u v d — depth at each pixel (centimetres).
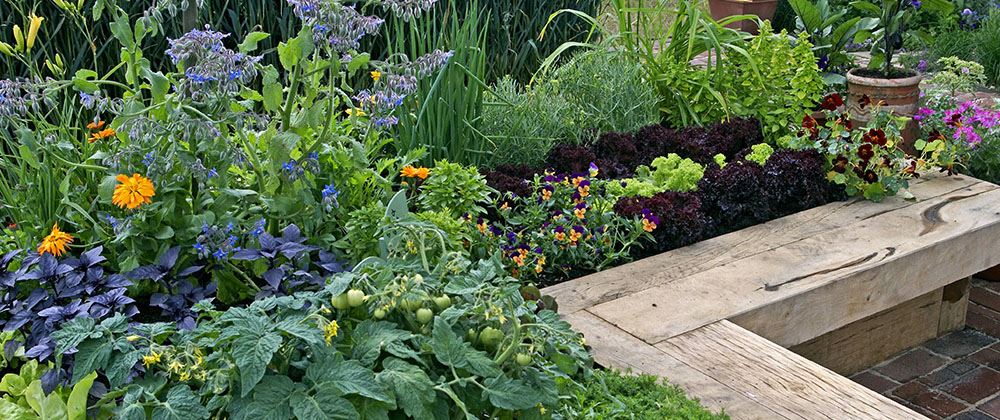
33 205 291
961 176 481
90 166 275
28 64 297
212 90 262
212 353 199
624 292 341
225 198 278
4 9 403
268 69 286
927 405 380
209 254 272
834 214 426
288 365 194
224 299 274
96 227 274
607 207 388
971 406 379
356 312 208
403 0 289
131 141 271
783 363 290
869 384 398
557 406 227
